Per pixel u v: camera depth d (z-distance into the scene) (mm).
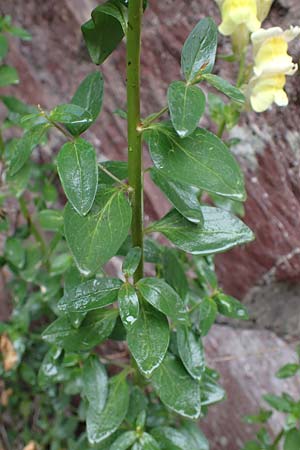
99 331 289
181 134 205
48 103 502
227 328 490
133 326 254
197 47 228
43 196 440
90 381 308
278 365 471
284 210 393
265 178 391
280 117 365
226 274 452
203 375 322
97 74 256
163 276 320
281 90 290
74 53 473
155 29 407
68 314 282
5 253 430
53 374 347
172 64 413
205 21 230
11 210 510
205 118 409
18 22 490
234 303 312
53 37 479
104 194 237
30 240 505
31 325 520
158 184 251
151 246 309
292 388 467
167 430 321
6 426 551
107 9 226
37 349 497
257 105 291
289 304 449
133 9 215
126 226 227
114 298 250
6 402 533
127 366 320
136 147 239
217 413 492
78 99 258
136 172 245
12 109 410
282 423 467
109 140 477
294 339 468
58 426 508
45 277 436
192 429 357
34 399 539
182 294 308
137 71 226
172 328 315
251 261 433
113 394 307
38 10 474
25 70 502
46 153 504
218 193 216
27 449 507
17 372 499
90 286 252
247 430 478
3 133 517
